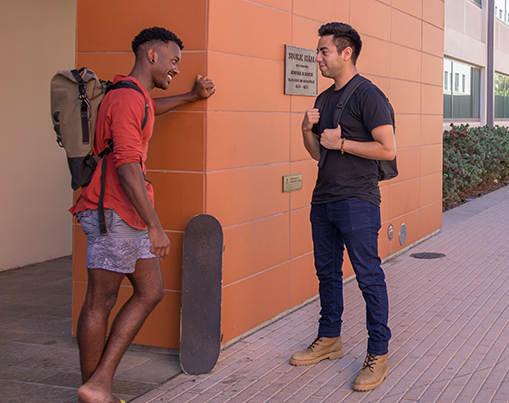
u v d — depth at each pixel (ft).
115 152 9.37
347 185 11.70
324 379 12.03
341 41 11.62
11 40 20.56
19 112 20.99
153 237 9.49
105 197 9.72
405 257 23.25
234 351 13.55
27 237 21.57
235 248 13.83
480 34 58.34
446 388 11.57
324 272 12.65
